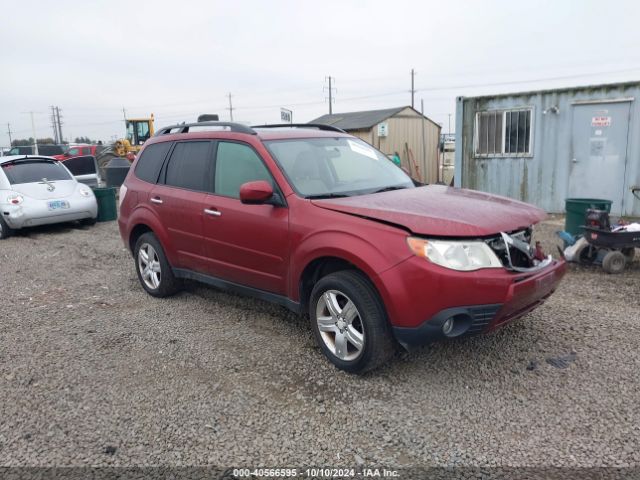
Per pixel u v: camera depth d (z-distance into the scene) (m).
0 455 2.94
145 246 5.67
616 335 4.28
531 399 3.36
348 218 3.65
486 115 11.40
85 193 10.69
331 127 5.39
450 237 3.27
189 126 5.36
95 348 4.34
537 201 11.05
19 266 7.54
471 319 3.29
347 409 3.30
